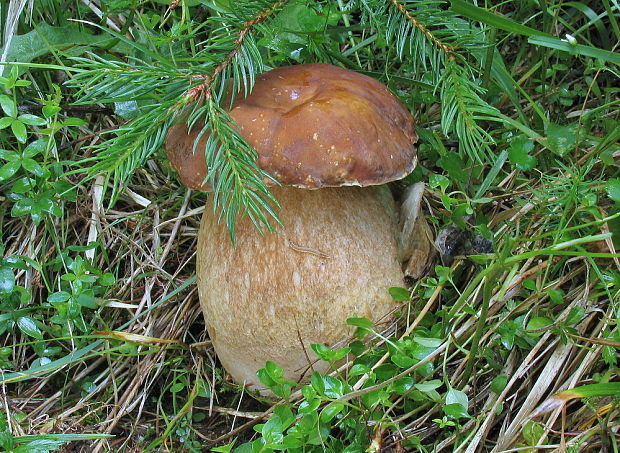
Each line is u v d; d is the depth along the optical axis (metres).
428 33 0.49
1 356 0.54
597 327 0.49
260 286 0.50
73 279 0.54
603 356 0.47
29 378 0.54
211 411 0.54
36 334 0.54
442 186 0.52
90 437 0.47
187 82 0.47
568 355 0.48
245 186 0.46
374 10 0.51
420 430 0.49
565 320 0.48
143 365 0.55
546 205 0.52
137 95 0.48
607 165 0.53
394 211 0.53
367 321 0.49
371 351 0.50
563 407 0.45
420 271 0.53
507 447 0.47
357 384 0.48
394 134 0.49
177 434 0.53
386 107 0.50
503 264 0.45
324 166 0.47
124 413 0.54
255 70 0.50
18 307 0.56
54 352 0.54
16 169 0.54
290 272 0.50
